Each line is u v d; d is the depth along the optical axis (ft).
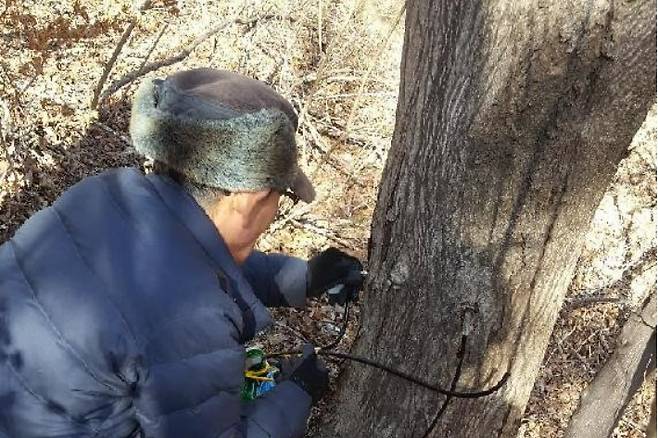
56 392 4.13
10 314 4.22
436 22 4.66
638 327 6.63
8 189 11.66
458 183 4.85
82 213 4.34
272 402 5.16
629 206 15.03
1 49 14.90
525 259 5.03
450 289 5.30
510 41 4.20
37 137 12.78
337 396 6.91
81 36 16.22
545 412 10.84
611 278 13.51
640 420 10.25
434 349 5.65
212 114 4.05
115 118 14.12
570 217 4.88
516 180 4.68
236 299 4.48
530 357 5.71
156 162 4.50
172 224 4.22
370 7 17.94
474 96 4.50
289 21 17.46
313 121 15.58
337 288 6.02
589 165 4.60
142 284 4.03
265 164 4.14
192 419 4.15
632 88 4.22
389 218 5.51
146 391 4.00
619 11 3.93
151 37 17.01
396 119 5.41
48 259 4.25
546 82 4.24
